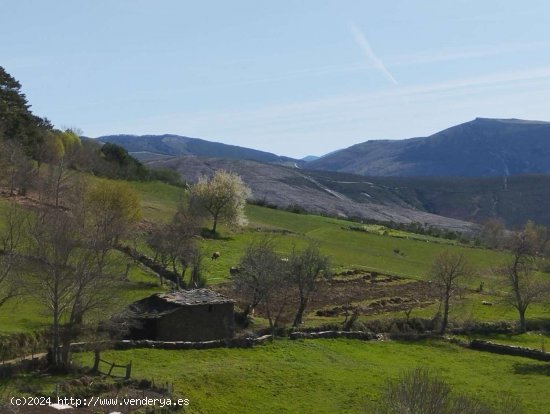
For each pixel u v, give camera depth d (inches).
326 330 2795.3
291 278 2923.2
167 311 2346.2
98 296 2010.3
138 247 3656.5
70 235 2043.6
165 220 4515.3
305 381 2073.1
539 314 3595.0
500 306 3661.4
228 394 1867.6
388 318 3068.4
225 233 4677.7
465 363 2571.4
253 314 3026.6
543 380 2340.1
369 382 2121.1
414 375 1505.9
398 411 1288.1
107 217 2834.6
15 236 2711.6
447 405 1283.2
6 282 2148.1
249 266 2856.8
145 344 2172.7
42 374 1734.7
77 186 3730.3
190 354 2185.0
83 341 2037.4
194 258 3378.4
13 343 1929.1
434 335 2974.9
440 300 3472.0
